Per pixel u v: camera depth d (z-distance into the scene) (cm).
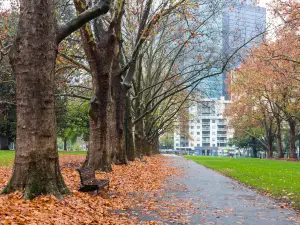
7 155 3388
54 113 970
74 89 3198
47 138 945
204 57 2745
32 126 928
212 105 4003
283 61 3181
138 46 2102
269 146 5644
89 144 1855
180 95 4356
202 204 1060
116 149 2375
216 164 3259
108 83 1792
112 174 1744
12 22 2341
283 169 2531
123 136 2397
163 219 843
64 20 2455
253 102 4956
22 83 928
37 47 928
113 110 2233
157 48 3522
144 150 4628
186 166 2928
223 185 1552
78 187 1185
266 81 4256
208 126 14638
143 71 4059
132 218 843
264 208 1000
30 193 902
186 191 1339
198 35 2409
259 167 2786
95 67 1755
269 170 2422
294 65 3312
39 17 931
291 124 4988
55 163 962
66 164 2544
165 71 4141
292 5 2566
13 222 645
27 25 927
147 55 3769
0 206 759
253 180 1714
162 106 5166
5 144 5334
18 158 929
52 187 937
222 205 1046
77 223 730
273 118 5562
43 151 935
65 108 4425
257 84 4334
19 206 793
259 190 1383
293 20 2492
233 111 5319
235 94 5125
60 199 916
